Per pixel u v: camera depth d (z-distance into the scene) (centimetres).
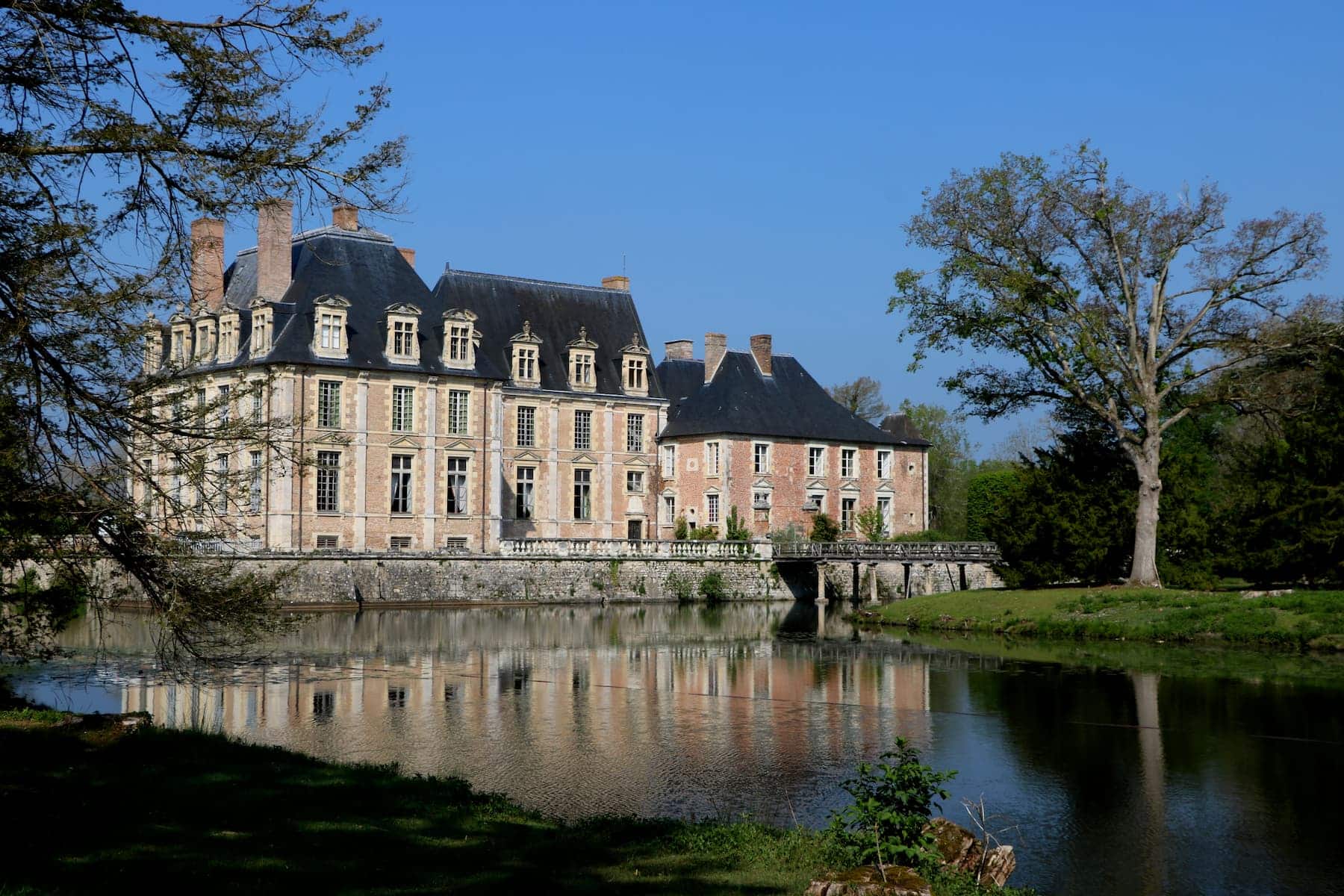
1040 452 4688
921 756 2022
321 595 4762
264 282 5306
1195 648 3438
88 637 3444
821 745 2083
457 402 5584
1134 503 4362
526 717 2306
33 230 1338
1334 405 3747
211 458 1462
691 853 1222
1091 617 3881
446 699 2506
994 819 1670
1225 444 4734
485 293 6369
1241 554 4050
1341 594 3694
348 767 1580
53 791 1296
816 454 7038
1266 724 2295
